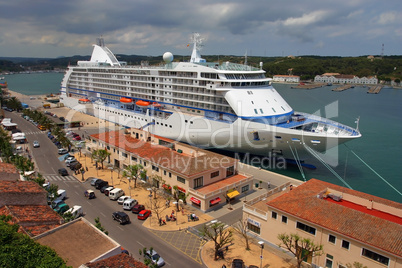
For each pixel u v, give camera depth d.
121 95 85.12
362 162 67.75
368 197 33.38
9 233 22.50
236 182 45.34
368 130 99.50
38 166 59.22
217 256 31.27
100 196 46.44
